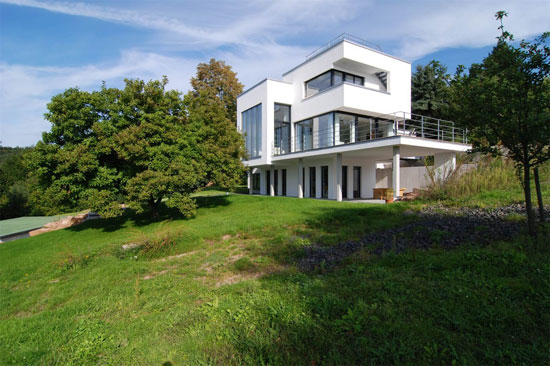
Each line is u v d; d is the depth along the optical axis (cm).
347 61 1745
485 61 536
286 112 2138
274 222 958
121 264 659
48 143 1148
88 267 682
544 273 371
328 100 1738
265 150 2092
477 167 1166
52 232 1405
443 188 1110
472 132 573
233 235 870
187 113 1412
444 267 440
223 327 321
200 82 3441
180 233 827
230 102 3459
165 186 1138
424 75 2791
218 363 267
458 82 566
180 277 544
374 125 1936
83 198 1141
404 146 1346
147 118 1213
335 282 421
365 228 815
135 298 453
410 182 1908
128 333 336
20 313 476
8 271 763
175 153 1232
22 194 2944
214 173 1426
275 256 630
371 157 1862
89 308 433
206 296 431
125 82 1234
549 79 473
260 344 281
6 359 304
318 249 659
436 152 1608
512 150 530
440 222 754
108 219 1537
